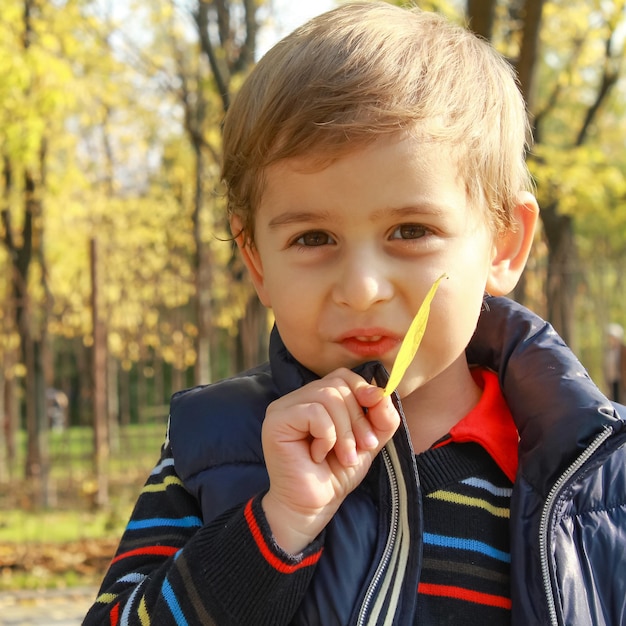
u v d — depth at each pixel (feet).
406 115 3.90
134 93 42.45
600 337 30.89
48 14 34.09
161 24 37.45
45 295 34.24
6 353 34.04
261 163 4.16
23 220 38.58
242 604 3.83
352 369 4.11
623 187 32.73
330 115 3.94
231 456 4.57
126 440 32.30
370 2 4.99
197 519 4.65
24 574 22.45
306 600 4.07
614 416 4.33
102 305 29.14
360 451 4.03
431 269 3.99
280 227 4.10
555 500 4.24
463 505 4.39
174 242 34.76
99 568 23.07
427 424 4.66
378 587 4.07
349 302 3.92
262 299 4.73
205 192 38.65
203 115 38.11
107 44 36.27
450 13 23.98
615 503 4.54
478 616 4.18
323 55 4.18
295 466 3.91
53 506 30.81
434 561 4.27
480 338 5.03
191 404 4.84
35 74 31.09
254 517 3.91
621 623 4.28
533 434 4.44
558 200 34.63
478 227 4.23
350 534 4.18
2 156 36.96
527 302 25.59
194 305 29.12
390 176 3.89
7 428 35.47
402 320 4.00
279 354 4.77
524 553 4.22
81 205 45.65
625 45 36.88
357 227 3.94
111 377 41.65
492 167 4.33
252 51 32.81
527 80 17.80
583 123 41.16
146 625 3.94
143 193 51.44
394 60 4.17
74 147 42.98
